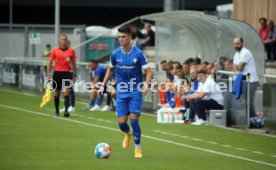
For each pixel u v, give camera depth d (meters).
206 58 66.19
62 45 54.59
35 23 136.12
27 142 39.22
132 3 131.12
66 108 54.56
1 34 101.62
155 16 59.97
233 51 62.09
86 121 51.34
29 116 54.25
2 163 32.06
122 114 34.88
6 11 134.62
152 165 32.12
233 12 79.94
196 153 36.25
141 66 34.41
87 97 68.31
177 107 53.62
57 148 37.03
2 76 87.12
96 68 60.03
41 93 75.44
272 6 74.50
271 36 66.50
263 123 48.09
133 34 83.12
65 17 138.00
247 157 35.19
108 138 41.56
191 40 68.50
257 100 56.62
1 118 52.34
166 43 68.38
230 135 44.22
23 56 102.00
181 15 57.88
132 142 39.97
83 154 35.09
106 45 94.25
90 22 138.50
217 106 50.22
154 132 45.25
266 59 67.06
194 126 49.09
